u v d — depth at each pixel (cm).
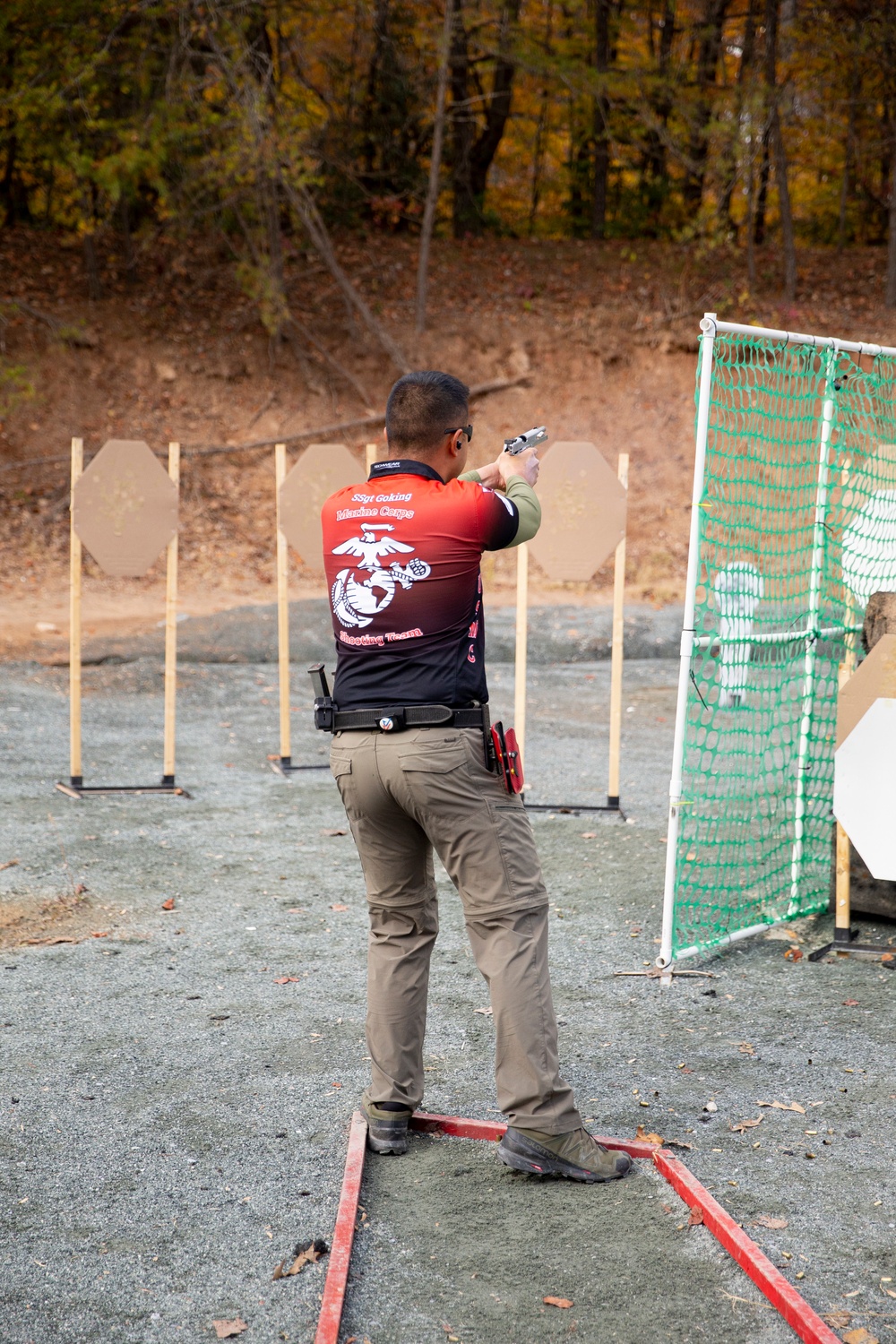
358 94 2158
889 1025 398
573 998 422
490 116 2238
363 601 285
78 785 703
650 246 2241
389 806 290
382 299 2011
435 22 1917
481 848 286
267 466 1788
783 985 437
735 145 1844
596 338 1952
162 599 1387
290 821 656
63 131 1747
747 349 479
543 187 2481
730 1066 364
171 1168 301
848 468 518
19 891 525
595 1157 295
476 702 285
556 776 764
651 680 1125
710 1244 268
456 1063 367
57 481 1642
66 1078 352
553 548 667
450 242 2220
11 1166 300
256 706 982
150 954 458
